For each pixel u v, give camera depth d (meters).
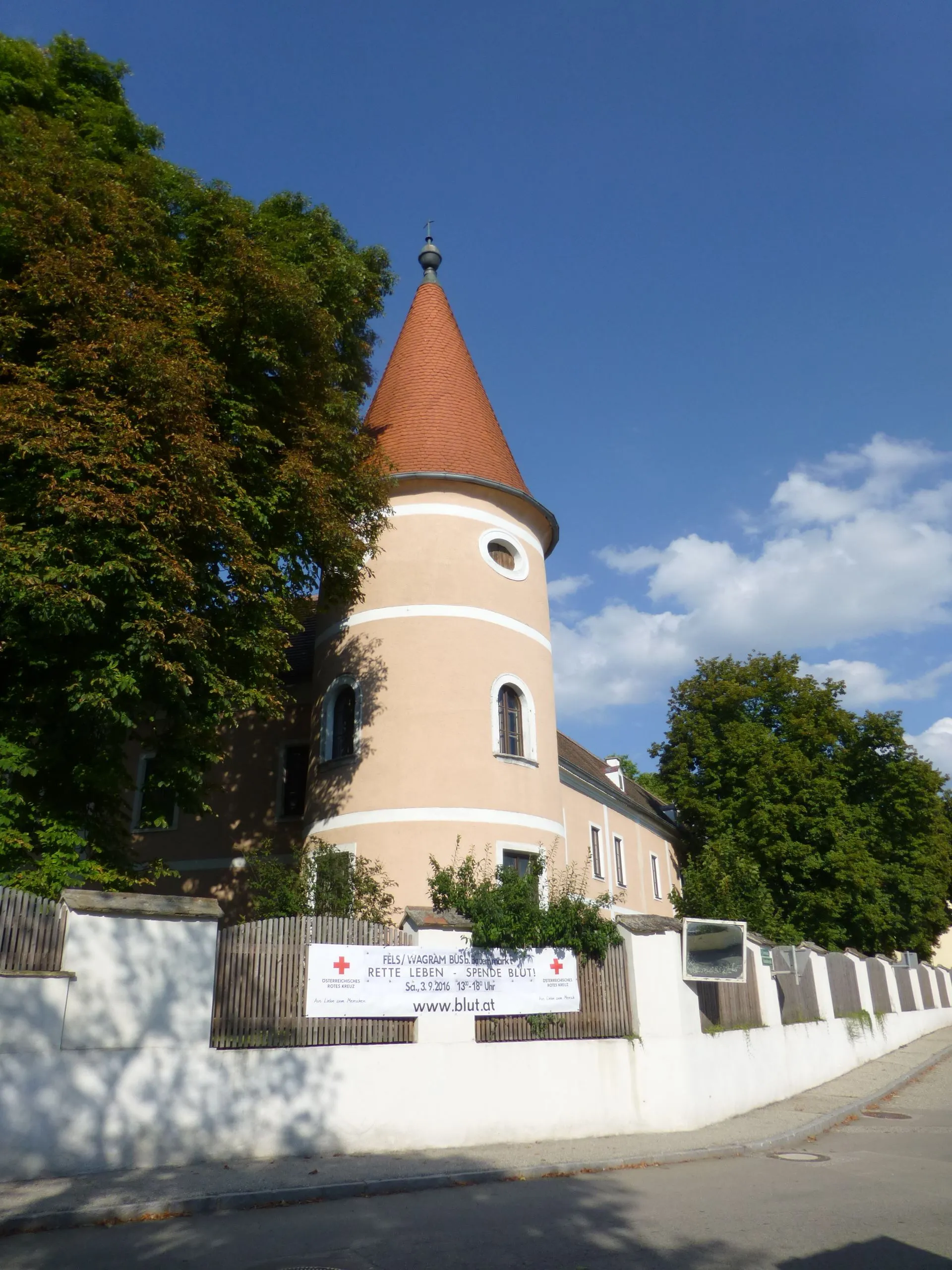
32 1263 6.89
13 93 16.91
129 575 12.67
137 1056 10.03
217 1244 7.47
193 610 14.12
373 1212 8.69
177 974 10.45
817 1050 20.20
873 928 32.41
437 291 26.11
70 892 10.19
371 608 21.16
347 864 17.36
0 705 14.05
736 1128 13.94
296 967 11.41
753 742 34.34
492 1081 12.27
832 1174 10.89
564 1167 10.86
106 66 18.34
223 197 16.86
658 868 36.16
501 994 12.73
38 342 14.43
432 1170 10.26
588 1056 13.16
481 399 24.25
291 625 16.27
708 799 34.97
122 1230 7.90
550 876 19.73
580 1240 7.74
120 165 16.73
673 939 14.27
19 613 13.05
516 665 21.38
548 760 21.47
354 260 19.66
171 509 13.22
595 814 29.77
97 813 14.99
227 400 15.38
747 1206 9.09
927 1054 26.52
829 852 32.19
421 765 19.62
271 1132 10.62
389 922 17.05
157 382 13.27
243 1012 10.95
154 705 14.62
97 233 14.42
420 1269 6.92
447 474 21.78
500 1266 7.00
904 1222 8.45
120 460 12.80
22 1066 9.37
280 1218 8.39
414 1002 12.04
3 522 12.52
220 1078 10.46
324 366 17.33
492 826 19.59
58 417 13.14
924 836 36.38
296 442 16.70
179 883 23.16
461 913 13.08
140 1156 9.82
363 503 17.84
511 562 22.69
